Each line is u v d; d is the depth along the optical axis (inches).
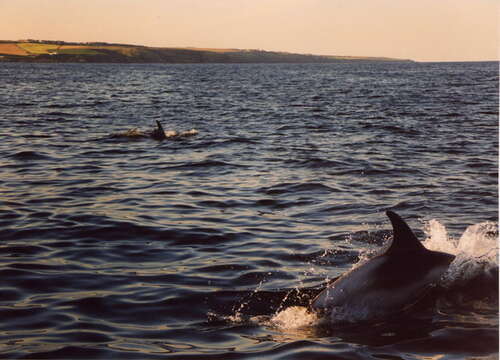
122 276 332.2
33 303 293.9
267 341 252.8
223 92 2322.8
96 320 275.4
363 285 283.4
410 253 288.7
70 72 5152.6
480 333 248.8
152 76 4365.2
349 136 924.0
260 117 1272.1
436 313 266.7
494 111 1334.9
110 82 3238.2
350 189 543.8
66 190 544.4
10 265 347.3
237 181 584.4
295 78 4067.4
